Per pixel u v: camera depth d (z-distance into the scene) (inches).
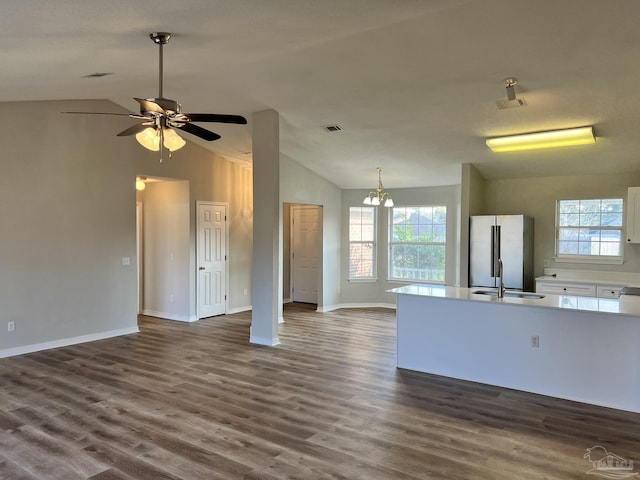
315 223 356.5
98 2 88.6
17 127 205.2
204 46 133.3
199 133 149.4
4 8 87.7
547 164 250.1
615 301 165.5
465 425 131.9
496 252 250.7
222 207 305.7
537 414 140.6
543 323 158.6
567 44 139.1
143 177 261.4
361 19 122.3
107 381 169.2
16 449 115.3
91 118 231.6
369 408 144.4
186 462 109.2
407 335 187.3
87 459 110.4
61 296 220.8
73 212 225.0
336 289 334.0
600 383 148.7
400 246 336.8
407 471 105.5
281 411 141.3
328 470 105.7
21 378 171.9
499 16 128.3
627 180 247.8
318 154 271.4
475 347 172.1
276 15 109.0
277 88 192.5
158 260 299.0
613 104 174.2
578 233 264.1
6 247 201.6
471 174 263.3
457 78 168.1
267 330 225.5
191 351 213.2
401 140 237.0
